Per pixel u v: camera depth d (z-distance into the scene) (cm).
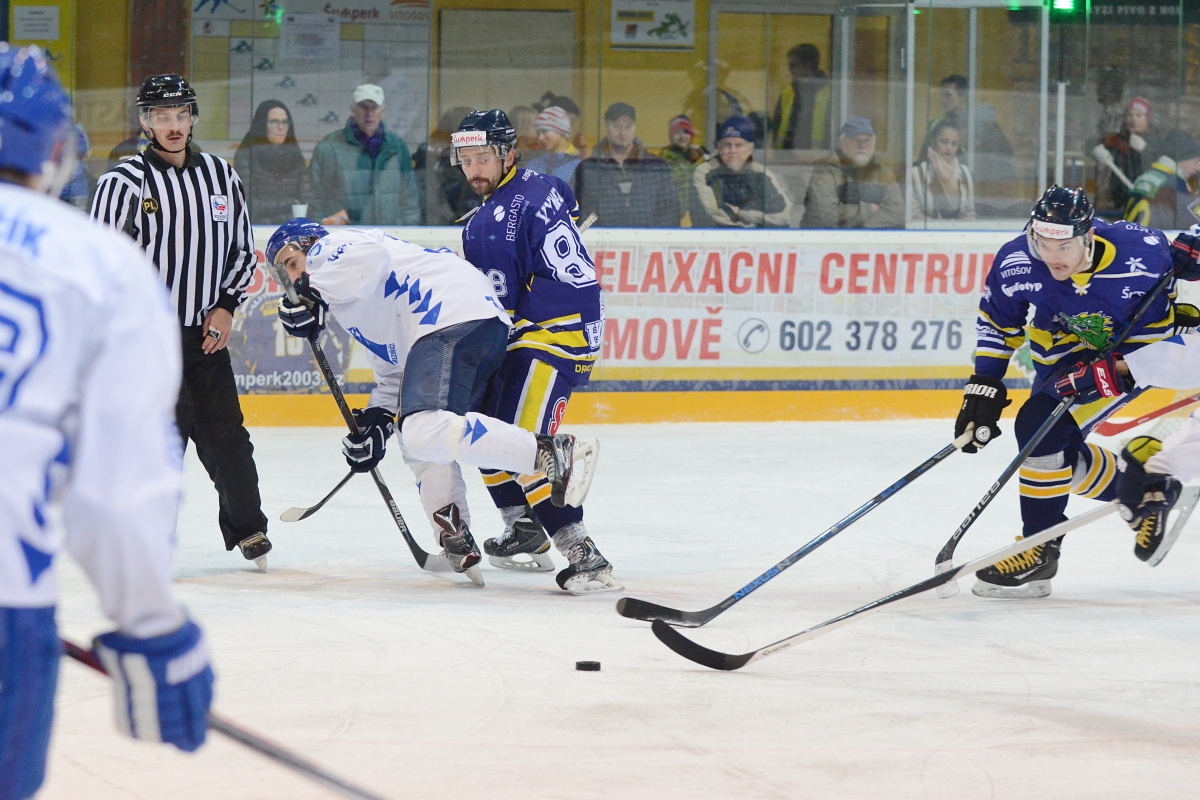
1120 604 1173
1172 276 1155
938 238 2495
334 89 2398
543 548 1334
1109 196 2619
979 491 1800
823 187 2492
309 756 746
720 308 2444
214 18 2375
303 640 1017
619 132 2430
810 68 2475
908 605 1167
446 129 2430
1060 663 966
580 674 924
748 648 1012
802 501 1725
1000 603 1177
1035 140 2575
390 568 1332
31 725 368
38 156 395
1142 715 838
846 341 2486
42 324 368
